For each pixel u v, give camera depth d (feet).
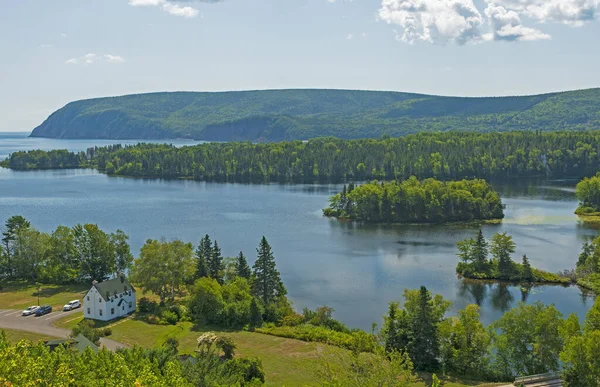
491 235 619.67
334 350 219.00
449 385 246.47
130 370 182.29
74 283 435.94
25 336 305.73
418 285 436.76
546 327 255.91
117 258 452.76
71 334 287.48
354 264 499.51
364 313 373.61
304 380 250.16
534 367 257.14
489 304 392.27
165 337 308.81
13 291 411.13
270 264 387.55
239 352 288.10
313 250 554.87
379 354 196.03
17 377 154.40
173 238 606.14
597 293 413.18
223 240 599.16
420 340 268.62
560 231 627.05
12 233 460.55
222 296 358.43
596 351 218.79
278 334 318.45
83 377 177.06
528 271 451.94
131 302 363.56
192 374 204.64
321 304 392.68
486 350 267.39
